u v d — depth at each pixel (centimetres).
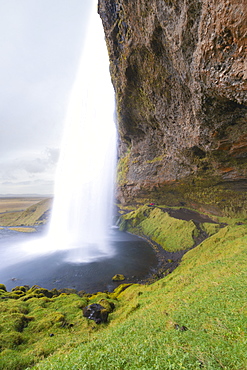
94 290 3047
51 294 2622
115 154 10531
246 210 4853
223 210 5481
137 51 2612
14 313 1759
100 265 4125
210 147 3034
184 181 5225
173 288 2058
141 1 1936
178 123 3269
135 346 909
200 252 3406
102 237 6869
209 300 1337
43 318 1766
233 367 644
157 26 2020
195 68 1731
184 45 1781
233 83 1498
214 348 766
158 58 2425
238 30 1176
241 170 3694
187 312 1240
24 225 10144
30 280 3528
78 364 826
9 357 1209
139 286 2756
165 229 5850
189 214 6525
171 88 2712
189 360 700
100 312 1795
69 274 3716
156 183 6138
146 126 4838
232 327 916
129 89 3544
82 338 1414
